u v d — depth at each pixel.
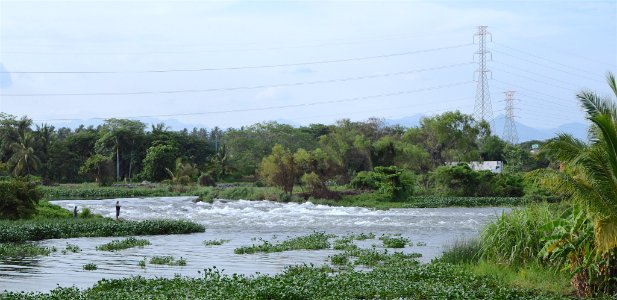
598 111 17.67
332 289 20.42
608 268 18.92
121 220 51.16
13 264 29.75
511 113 170.12
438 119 109.50
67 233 43.72
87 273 26.92
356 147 101.12
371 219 57.06
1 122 116.69
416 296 19.31
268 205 75.19
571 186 17.14
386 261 28.91
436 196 84.00
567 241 19.84
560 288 20.02
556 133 18.19
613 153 16.86
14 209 50.25
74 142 133.88
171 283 21.98
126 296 19.25
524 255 22.83
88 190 99.12
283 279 21.52
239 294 19.20
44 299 19.03
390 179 79.88
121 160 130.50
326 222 54.53
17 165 107.50
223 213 65.69
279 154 84.94
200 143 138.62
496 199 77.44
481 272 22.25
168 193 98.94
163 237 43.56
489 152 128.62
